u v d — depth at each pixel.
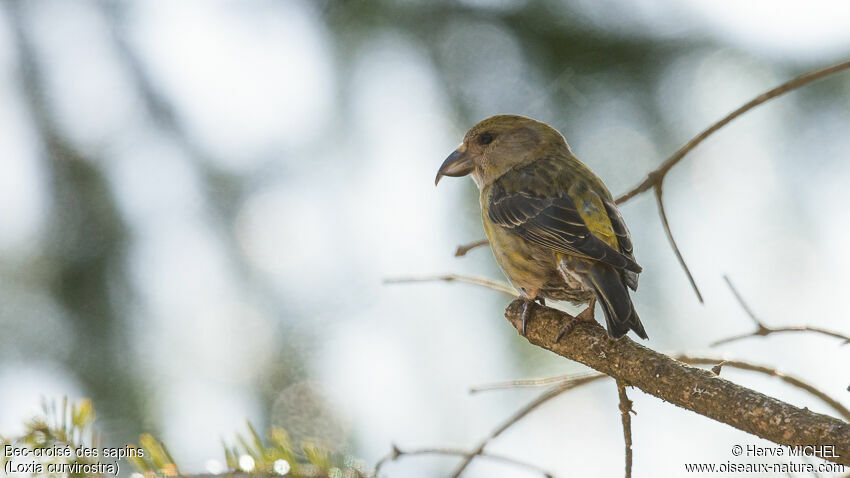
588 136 11.21
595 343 7.27
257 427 10.30
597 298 8.17
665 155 11.17
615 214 9.33
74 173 11.02
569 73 11.17
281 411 10.43
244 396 10.49
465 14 11.33
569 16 11.09
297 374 10.62
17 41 11.44
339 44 11.59
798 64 11.23
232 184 11.48
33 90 11.35
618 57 11.12
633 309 7.56
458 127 11.50
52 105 11.35
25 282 10.48
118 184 11.11
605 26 11.07
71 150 11.14
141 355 10.45
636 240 11.17
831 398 7.52
